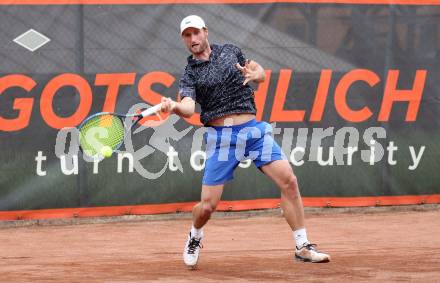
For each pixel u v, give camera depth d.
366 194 18.73
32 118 17.08
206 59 12.04
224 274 12.23
